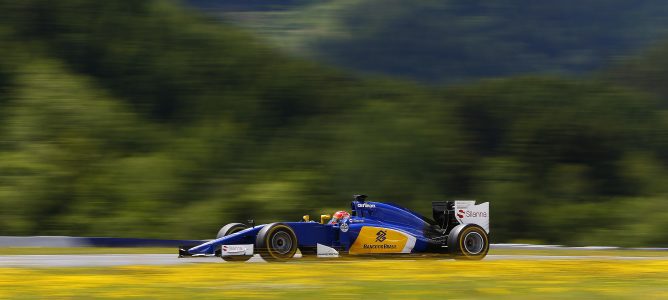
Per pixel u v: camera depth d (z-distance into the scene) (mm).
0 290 27797
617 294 28281
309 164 121438
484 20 176875
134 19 139875
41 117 110688
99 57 131875
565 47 178250
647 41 172875
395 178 118812
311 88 139125
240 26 154625
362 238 45094
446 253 48469
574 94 149000
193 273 35156
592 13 182000
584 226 121000
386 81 146500
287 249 42438
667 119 148000
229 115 129750
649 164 139250
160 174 109000
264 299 25828
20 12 130625
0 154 103688
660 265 45750
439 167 124625
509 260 48281
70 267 38219
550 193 129875
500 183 126062
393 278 33875
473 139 138125
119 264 41281
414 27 168250
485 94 145750
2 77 118188
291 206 109812
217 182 114125
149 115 126375
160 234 101125
